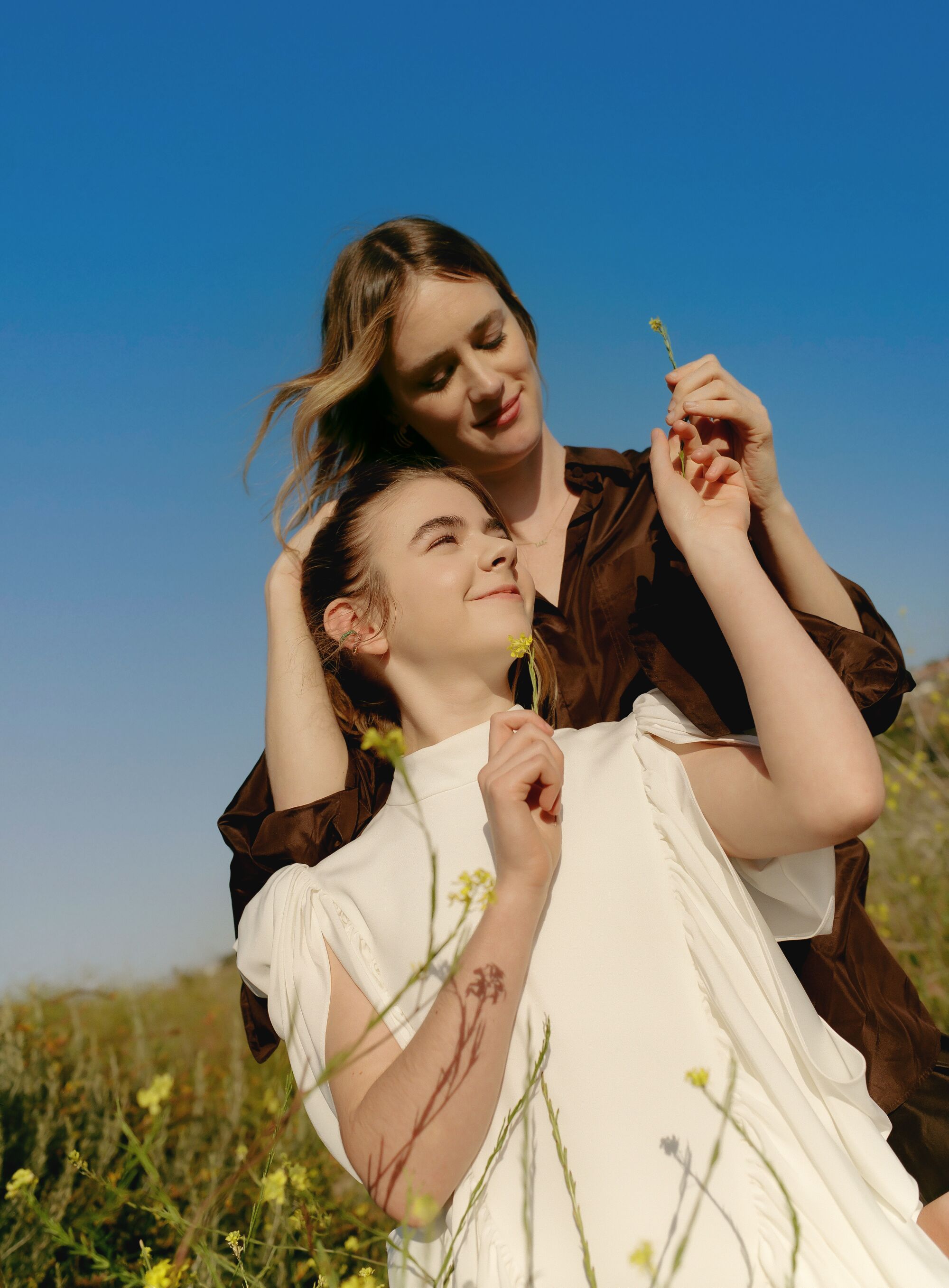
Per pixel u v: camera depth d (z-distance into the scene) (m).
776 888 1.72
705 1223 1.39
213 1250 1.78
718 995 1.52
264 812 2.29
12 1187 1.46
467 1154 1.47
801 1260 1.36
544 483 2.58
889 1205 1.48
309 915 1.83
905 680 1.98
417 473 2.17
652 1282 1.18
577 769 1.79
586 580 2.34
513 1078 1.54
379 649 2.08
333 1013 1.73
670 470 1.82
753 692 1.57
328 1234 2.32
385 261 2.44
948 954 3.98
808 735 1.51
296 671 2.27
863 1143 1.50
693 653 1.80
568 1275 1.42
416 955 1.68
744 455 1.99
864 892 2.11
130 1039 4.38
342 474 2.73
